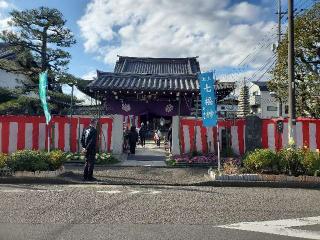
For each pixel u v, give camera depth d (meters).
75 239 5.95
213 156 16.42
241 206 8.66
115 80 19.62
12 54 28.70
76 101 27.94
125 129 22.67
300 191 11.16
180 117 17.72
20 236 6.07
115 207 8.33
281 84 20.28
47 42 26.27
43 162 12.80
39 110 27.14
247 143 16.83
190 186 11.74
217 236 6.23
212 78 13.53
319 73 19.44
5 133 17.28
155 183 11.97
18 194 9.82
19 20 25.09
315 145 16.97
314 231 6.59
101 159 15.87
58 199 9.16
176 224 6.97
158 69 31.78
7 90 26.86
